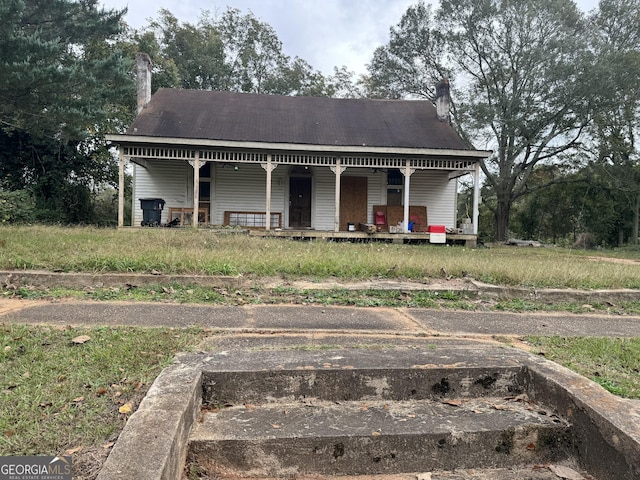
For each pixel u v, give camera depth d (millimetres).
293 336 3496
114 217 22453
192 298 4828
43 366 2555
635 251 18375
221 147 13930
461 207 33250
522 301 5547
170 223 14133
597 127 21234
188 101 17172
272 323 3934
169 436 1660
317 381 2393
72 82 13062
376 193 17172
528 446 2113
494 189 23875
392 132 16281
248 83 33500
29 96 12523
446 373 2477
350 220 16969
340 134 15680
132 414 1853
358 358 2629
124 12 17672
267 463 1938
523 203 30141
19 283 5156
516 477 1999
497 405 2396
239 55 33094
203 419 2146
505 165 22297
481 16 21266
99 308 4230
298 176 16922
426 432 2041
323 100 18938
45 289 5004
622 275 7148
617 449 1855
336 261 6855
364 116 17688
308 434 1983
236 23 33188
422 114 18312
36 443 1783
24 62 11727
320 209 16953
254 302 4824
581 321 4617
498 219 23422
